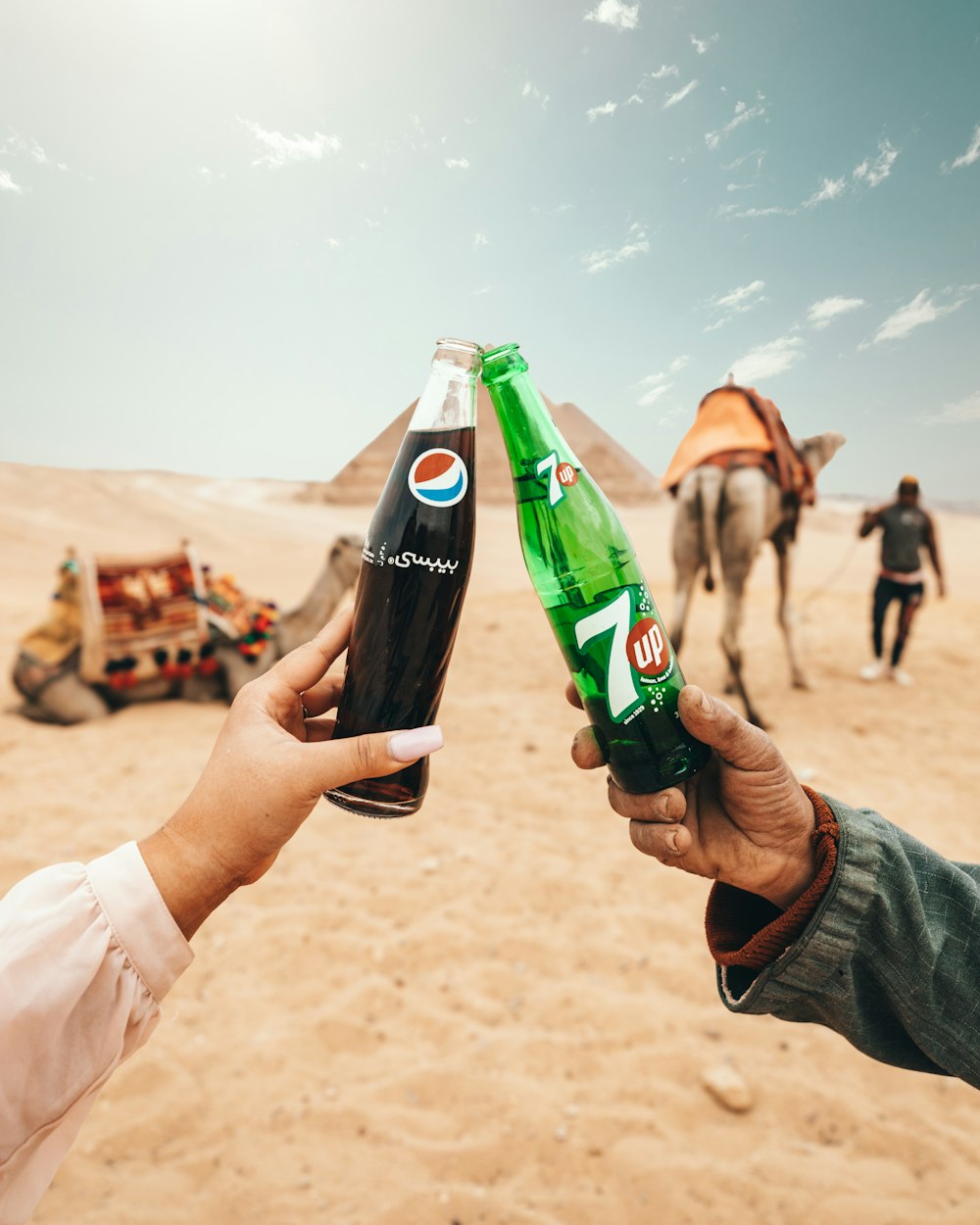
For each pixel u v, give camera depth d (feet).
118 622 19.33
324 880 12.60
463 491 3.57
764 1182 7.68
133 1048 2.73
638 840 3.70
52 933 2.59
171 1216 7.18
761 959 3.51
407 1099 8.54
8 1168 2.52
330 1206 7.32
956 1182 7.77
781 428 20.25
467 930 11.43
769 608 40.73
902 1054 3.54
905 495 25.11
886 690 24.93
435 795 16.05
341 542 21.47
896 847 3.44
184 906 2.85
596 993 10.21
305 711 4.22
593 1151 7.96
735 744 3.37
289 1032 9.40
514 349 3.78
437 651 3.60
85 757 17.17
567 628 3.79
